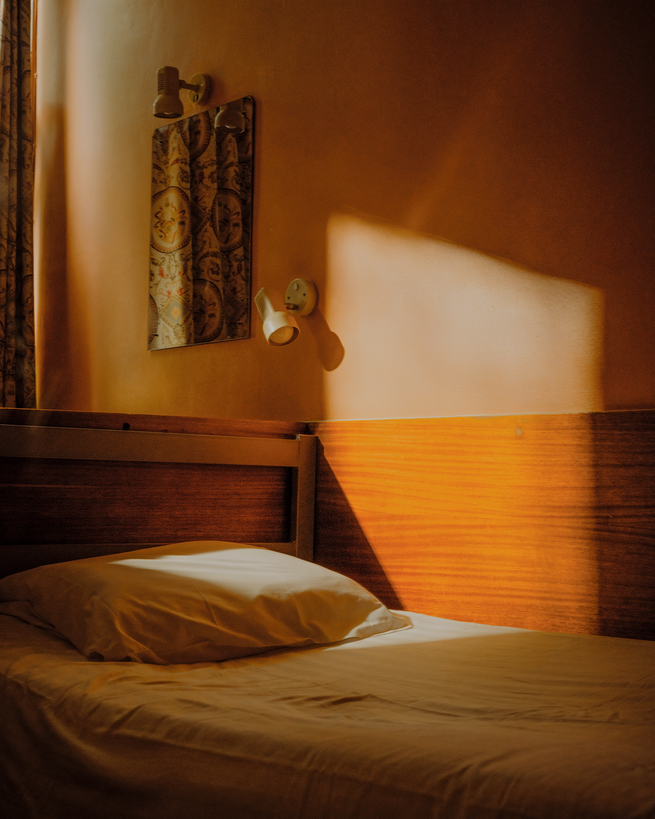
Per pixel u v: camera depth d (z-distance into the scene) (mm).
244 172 2430
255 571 1492
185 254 2621
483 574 1760
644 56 1599
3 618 1387
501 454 1751
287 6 2334
